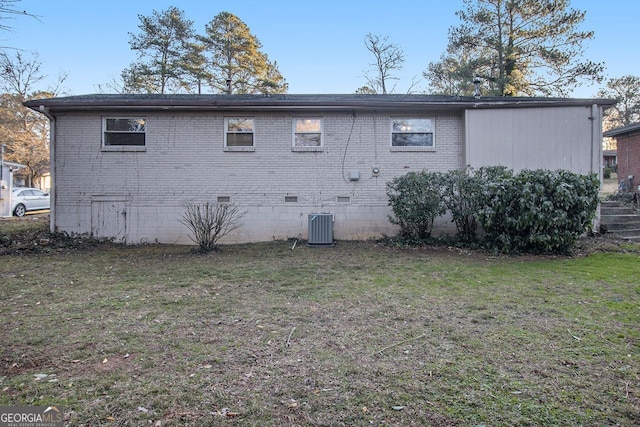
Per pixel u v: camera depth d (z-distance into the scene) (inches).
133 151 401.4
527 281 231.9
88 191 400.5
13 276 251.9
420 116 408.5
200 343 140.0
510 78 820.0
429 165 406.9
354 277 246.7
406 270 265.9
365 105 387.9
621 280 230.7
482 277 243.4
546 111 387.5
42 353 131.4
